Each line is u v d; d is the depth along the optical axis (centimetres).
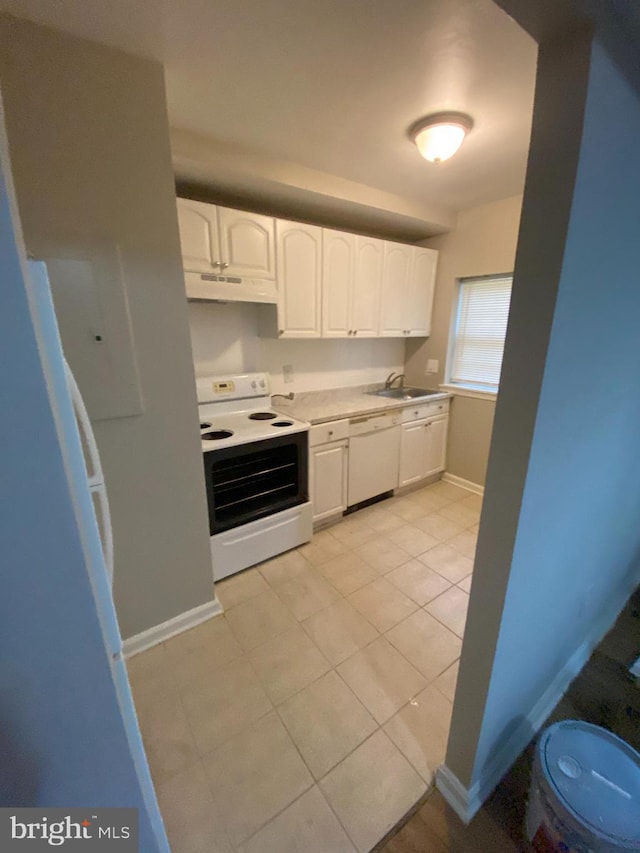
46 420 42
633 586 202
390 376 356
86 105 116
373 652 166
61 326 124
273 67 128
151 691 149
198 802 114
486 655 97
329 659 162
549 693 139
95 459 72
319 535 260
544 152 68
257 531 219
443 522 278
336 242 248
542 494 90
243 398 256
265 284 218
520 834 105
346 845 104
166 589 171
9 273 37
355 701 144
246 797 115
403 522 277
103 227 126
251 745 129
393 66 127
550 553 106
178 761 125
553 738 101
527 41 115
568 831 84
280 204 235
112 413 140
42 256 118
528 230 72
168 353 149
